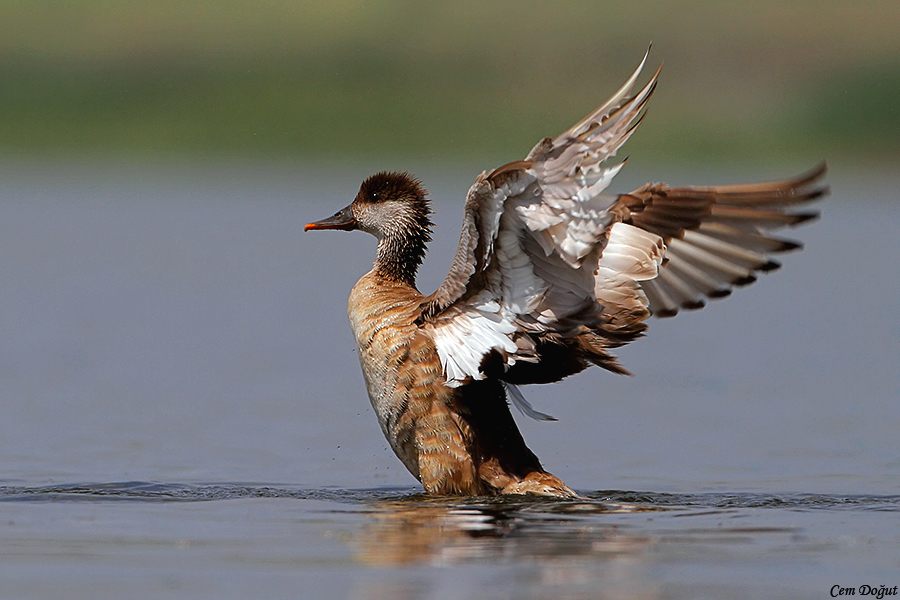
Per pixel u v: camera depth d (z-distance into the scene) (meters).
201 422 13.22
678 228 9.95
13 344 17.19
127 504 9.75
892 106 41.38
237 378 15.48
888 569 7.56
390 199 11.22
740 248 9.81
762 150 40.50
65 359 16.31
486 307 9.52
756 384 15.32
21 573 7.51
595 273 8.95
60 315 19.19
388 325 10.23
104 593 7.10
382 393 10.27
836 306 20.84
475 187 8.47
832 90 41.94
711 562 7.72
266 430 12.95
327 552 8.02
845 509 9.54
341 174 40.19
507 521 8.99
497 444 10.16
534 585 7.18
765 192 9.61
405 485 10.73
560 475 11.27
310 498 10.07
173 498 10.02
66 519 9.11
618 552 7.98
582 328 9.90
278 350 17.19
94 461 11.53
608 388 15.27
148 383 15.11
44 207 32.84
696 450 12.20
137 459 11.65
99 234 28.14
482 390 10.18
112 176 40.03
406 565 7.65
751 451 12.12
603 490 10.50
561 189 8.33
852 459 11.70
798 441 12.48
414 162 42.78
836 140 40.91
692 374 16.00
